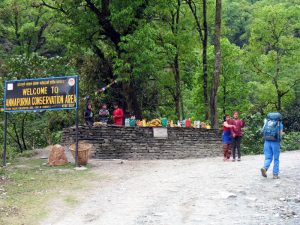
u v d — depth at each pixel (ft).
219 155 74.08
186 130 70.23
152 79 91.86
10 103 54.95
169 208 31.65
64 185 41.19
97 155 61.21
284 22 108.37
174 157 67.46
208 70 110.11
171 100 108.68
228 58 111.45
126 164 54.85
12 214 31.19
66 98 52.54
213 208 30.83
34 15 136.98
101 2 80.18
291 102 120.78
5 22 141.69
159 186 39.65
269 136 39.78
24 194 37.42
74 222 29.73
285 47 109.60
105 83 90.38
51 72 82.84
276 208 29.99
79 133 61.67
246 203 31.81
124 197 36.14
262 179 39.52
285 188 35.63
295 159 53.72
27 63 81.51
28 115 86.38
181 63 105.81
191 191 36.63
